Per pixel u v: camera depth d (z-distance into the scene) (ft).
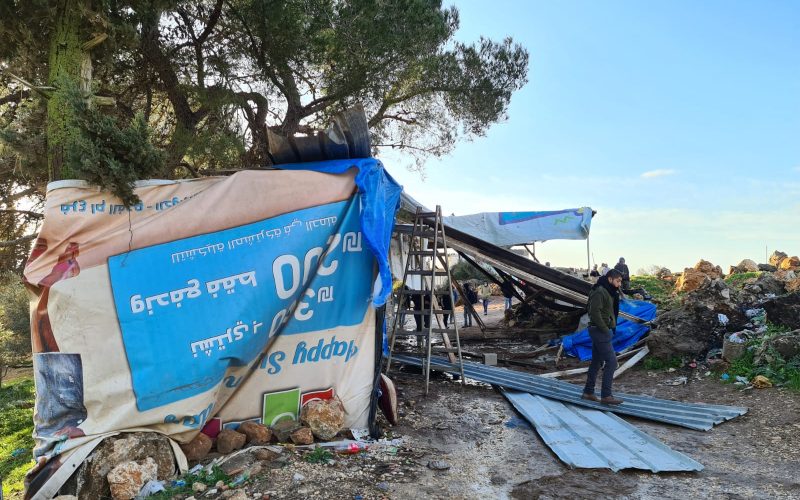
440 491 15.03
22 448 32.50
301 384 19.72
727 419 21.24
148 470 15.51
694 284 53.57
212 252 18.28
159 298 17.40
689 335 30.81
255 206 19.16
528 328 48.34
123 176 17.31
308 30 37.47
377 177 21.48
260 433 18.29
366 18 38.40
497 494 14.94
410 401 24.53
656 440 18.88
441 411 23.24
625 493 14.90
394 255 39.37
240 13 36.78
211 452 17.85
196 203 18.51
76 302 16.70
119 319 16.93
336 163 21.66
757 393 24.13
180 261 17.85
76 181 17.37
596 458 17.25
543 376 30.48
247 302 18.34
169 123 40.83
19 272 33.96
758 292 34.78
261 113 41.06
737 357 27.68
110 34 22.21
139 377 16.79
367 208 20.56
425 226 30.22
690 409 22.43
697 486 15.31
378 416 22.06
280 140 21.97
